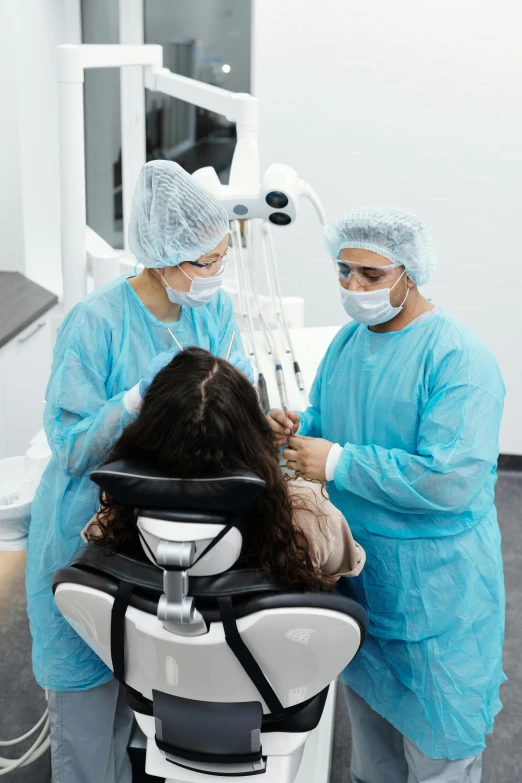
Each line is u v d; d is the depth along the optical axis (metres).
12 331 2.72
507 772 2.01
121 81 3.38
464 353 1.39
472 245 3.22
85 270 2.08
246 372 1.48
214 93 2.06
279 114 3.11
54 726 1.65
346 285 1.47
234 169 2.00
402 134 3.10
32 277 3.31
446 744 1.49
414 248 1.38
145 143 3.51
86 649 1.56
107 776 1.75
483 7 2.91
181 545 0.95
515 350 3.35
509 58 2.97
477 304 3.30
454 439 1.37
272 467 1.06
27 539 1.73
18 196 3.18
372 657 1.55
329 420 1.59
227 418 1.02
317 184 3.19
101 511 1.17
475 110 3.04
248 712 1.12
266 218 1.86
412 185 3.16
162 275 1.45
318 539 1.18
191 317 1.56
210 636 1.03
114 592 1.06
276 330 2.46
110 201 3.62
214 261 1.43
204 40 3.33
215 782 1.20
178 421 1.00
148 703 1.19
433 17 2.94
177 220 1.37
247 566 1.07
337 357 1.59
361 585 1.52
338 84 3.05
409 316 1.47
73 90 1.92
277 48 3.02
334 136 3.12
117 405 1.33
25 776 1.95
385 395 1.45
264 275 3.31
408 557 1.46
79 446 1.39
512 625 2.56
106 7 3.34
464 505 1.40
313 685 1.12
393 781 1.77
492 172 3.12
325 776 1.77
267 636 1.03
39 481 1.73
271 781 1.19
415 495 1.38
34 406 3.20
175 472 1.00
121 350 1.48
